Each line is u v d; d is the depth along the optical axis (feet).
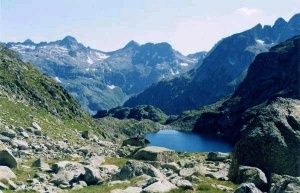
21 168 133.39
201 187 100.48
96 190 101.86
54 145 199.00
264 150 123.03
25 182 115.03
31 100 399.03
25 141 192.54
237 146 128.06
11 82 400.06
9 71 441.27
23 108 323.98
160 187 95.35
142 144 360.69
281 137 123.24
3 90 355.15
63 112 450.71
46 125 298.76
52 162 152.87
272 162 121.70
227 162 181.37
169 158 172.86
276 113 128.98
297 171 120.26
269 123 126.82
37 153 170.50
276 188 86.28
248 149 125.18
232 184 113.50
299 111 129.49
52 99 458.50
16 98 362.74
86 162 151.33
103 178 120.06
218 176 124.88
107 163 162.50
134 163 119.14
